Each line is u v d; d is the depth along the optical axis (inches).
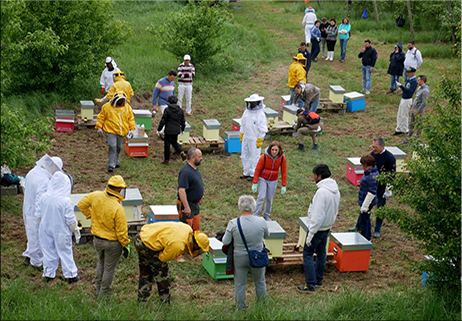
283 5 1483.8
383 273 394.0
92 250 390.6
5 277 348.2
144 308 306.8
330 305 322.3
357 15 1318.9
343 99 762.2
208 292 354.0
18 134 391.2
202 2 874.1
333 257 399.9
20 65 679.1
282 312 301.1
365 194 412.8
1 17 357.4
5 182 455.5
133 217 412.5
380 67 966.4
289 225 460.1
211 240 380.5
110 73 650.8
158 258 305.6
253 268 307.9
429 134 335.9
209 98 785.6
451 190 317.4
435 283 337.4
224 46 895.7
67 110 634.2
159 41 986.1
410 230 346.9
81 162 546.6
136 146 568.7
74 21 698.8
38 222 354.0
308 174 559.2
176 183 519.2
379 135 678.5
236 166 573.9
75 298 313.0
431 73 924.0
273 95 815.1
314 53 991.0
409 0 1174.3
